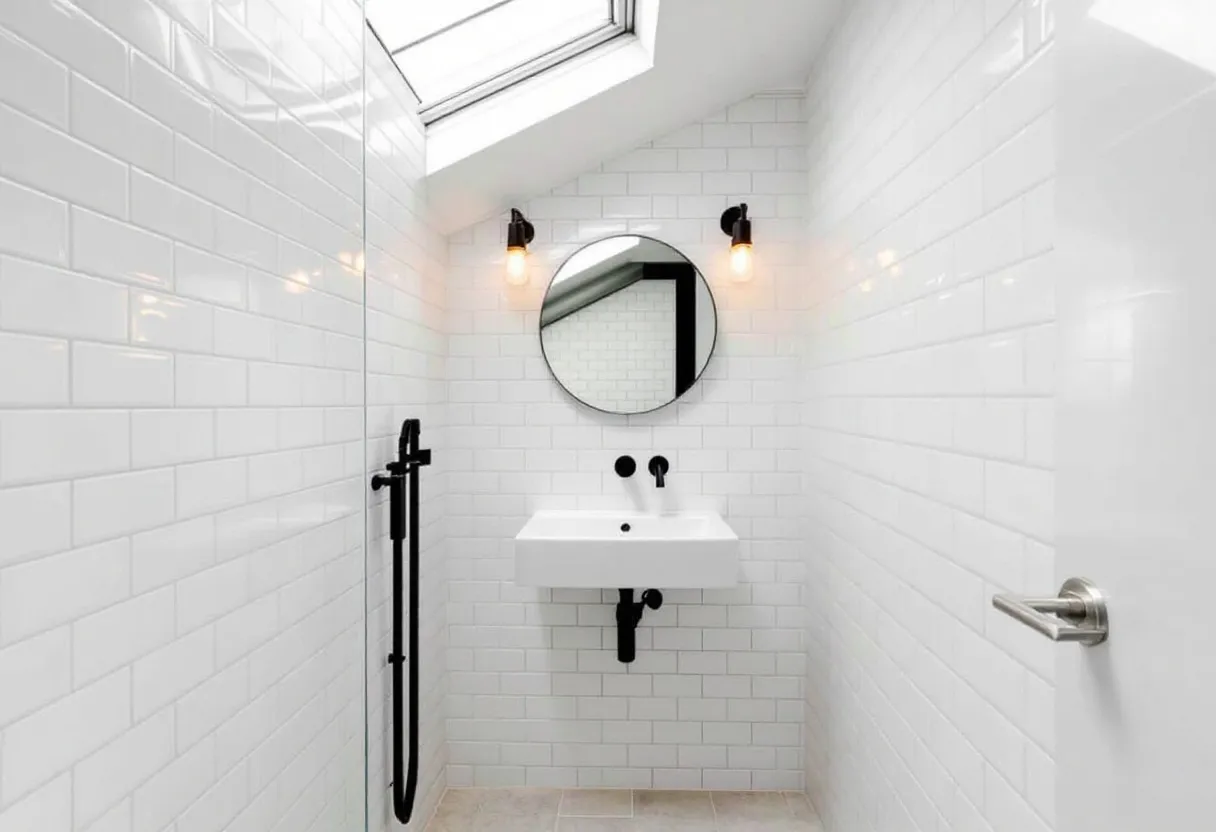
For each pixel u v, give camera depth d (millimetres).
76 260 806
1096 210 756
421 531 2256
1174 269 636
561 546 2115
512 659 2568
